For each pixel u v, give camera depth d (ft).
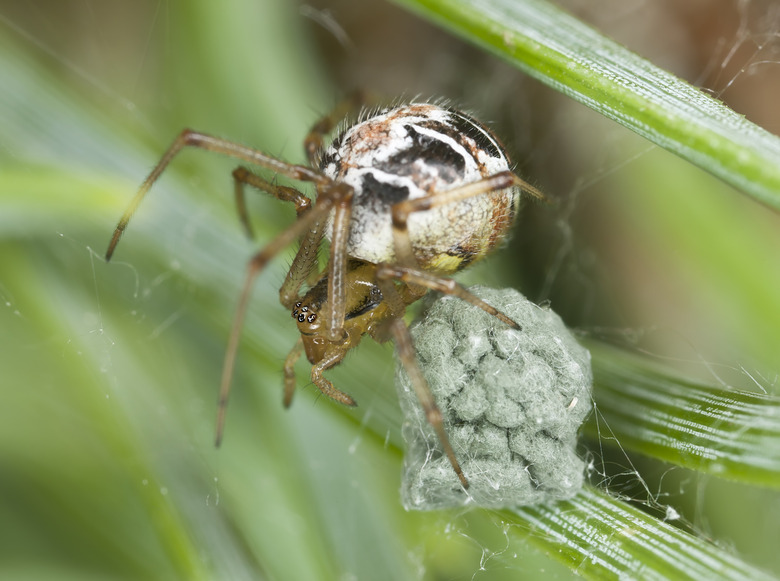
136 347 0.15
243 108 0.16
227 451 0.15
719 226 0.15
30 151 0.15
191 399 0.15
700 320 0.15
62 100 0.15
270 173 0.15
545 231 0.16
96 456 0.15
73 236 0.15
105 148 0.15
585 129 0.16
